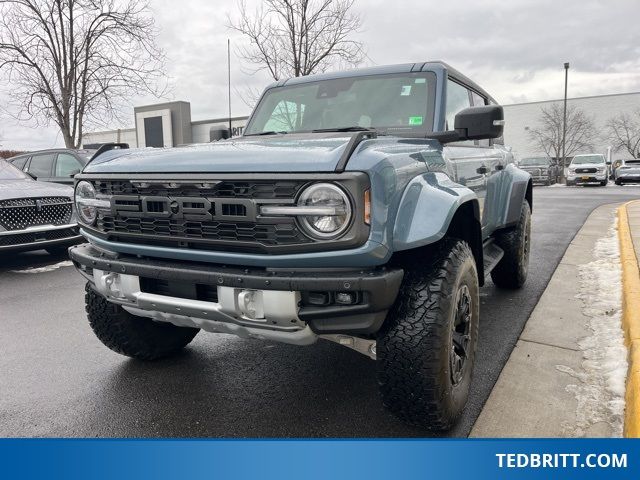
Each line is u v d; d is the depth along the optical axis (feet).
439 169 9.64
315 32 41.06
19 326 15.33
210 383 11.12
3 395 10.74
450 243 8.96
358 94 12.32
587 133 165.48
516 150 177.68
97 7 45.01
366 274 7.41
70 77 45.39
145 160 8.92
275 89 13.93
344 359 12.31
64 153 33.60
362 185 7.20
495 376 10.96
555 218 37.78
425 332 7.98
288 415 9.68
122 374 11.66
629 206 41.16
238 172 7.77
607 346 12.19
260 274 7.71
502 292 17.46
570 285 18.01
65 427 9.41
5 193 22.85
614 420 9.07
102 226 9.43
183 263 8.52
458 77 12.80
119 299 9.34
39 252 28.86
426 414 8.30
